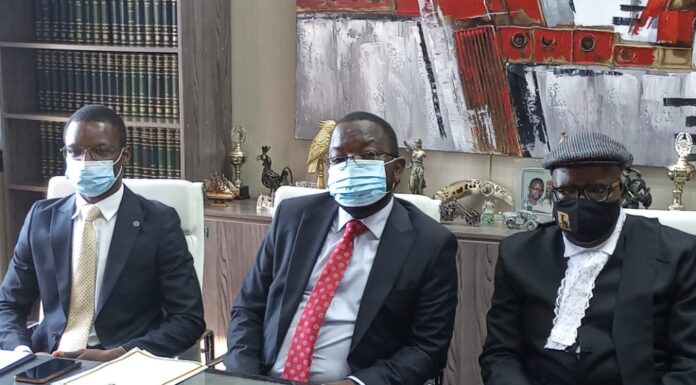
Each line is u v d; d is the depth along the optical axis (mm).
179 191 2361
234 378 1627
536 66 2799
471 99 2908
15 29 3328
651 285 1770
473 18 2854
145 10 3098
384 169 1898
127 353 1747
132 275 2127
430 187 3078
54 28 3311
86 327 2090
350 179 1878
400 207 1987
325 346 1910
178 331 2088
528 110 2838
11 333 2074
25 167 3438
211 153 3242
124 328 2129
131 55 3174
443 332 1905
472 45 2873
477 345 2727
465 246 2682
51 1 3291
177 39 3033
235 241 2980
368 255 1940
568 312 1821
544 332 1849
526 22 2787
